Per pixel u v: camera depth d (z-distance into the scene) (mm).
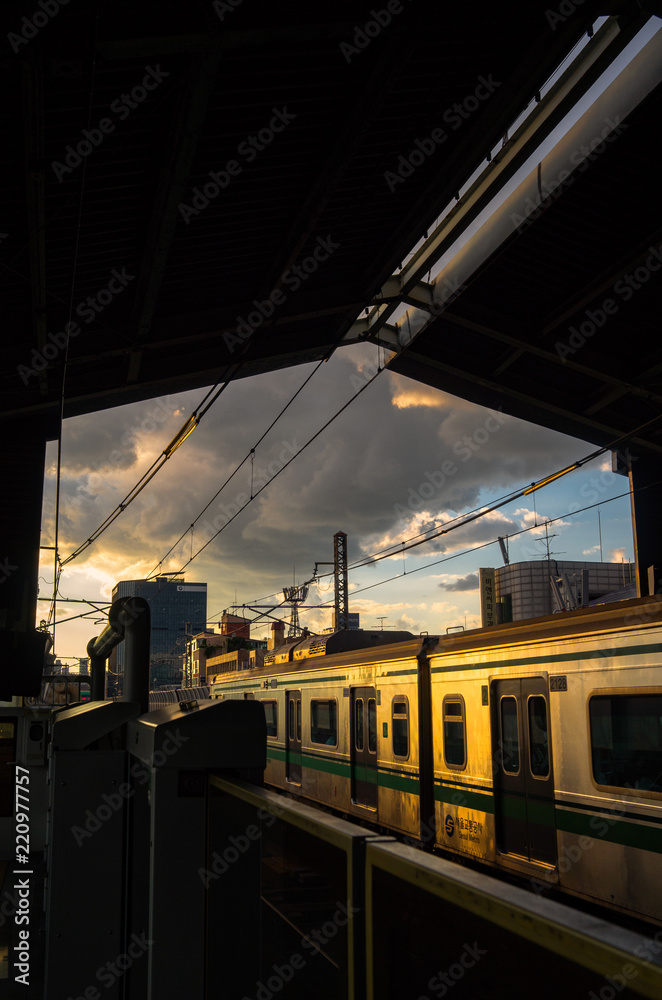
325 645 14625
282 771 15797
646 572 18578
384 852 1449
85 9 6812
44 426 16844
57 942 3594
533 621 8445
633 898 6445
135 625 6609
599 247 12789
